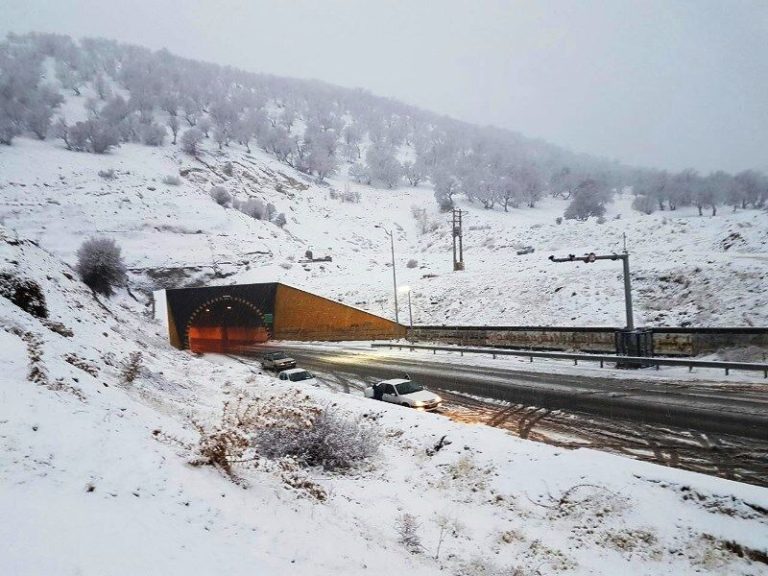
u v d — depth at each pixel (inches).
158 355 997.8
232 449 344.2
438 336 1589.6
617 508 352.2
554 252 2030.0
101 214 3031.5
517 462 437.4
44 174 3555.6
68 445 253.1
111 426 304.5
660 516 336.2
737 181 4291.3
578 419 654.5
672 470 382.0
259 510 269.6
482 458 457.4
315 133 6796.3
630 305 1005.2
